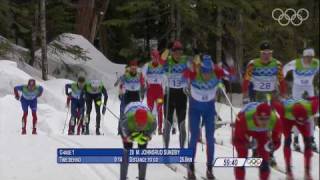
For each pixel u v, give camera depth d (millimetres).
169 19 88938
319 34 90812
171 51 30328
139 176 25609
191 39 86875
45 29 80438
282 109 26797
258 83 28641
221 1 78562
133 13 90750
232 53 87500
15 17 83688
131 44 101812
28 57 85625
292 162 31359
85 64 92250
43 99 66562
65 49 87938
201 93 26922
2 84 67812
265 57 28328
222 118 52781
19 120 57719
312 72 31281
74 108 54812
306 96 30766
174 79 29984
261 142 24297
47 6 88375
